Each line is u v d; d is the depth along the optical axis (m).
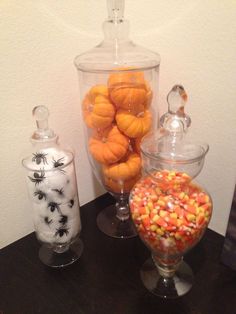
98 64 0.53
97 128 0.52
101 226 0.65
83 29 0.56
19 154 0.55
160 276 0.52
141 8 0.56
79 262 0.56
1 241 0.60
